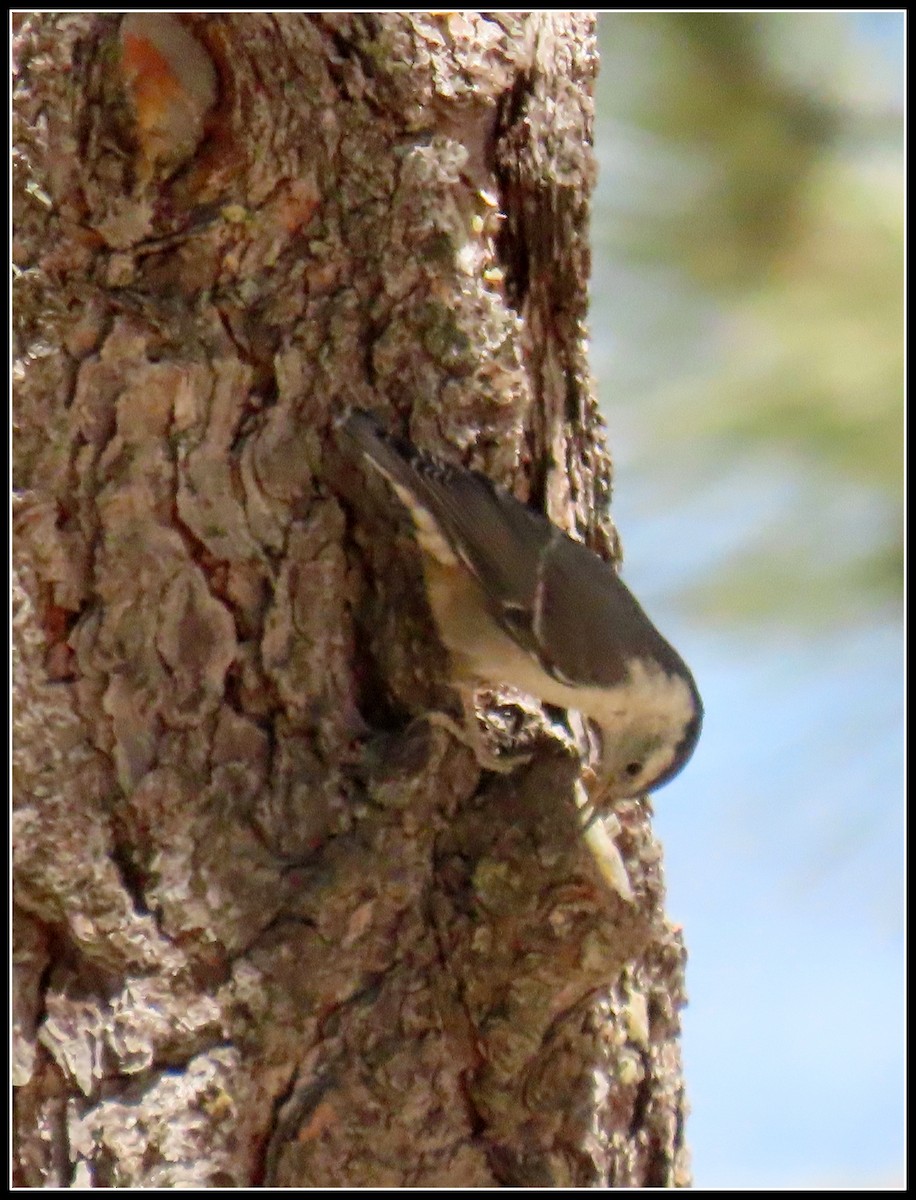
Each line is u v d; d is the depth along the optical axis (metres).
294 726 7.69
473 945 7.71
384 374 8.03
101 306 7.48
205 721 7.50
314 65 7.78
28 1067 7.09
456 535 8.02
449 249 8.09
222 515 7.63
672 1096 8.61
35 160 7.40
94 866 7.18
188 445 7.57
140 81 7.46
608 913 7.71
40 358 7.35
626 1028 8.41
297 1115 7.35
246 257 7.72
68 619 7.33
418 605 8.10
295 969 7.39
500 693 8.83
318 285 7.87
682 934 8.85
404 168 7.99
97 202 7.48
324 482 7.86
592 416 9.05
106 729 7.29
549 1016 7.73
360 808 7.66
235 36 7.56
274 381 7.77
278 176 7.70
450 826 7.91
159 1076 7.19
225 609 7.60
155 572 7.45
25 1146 7.06
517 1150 7.77
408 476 7.80
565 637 8.42
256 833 7.49
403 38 8.00
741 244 10.27
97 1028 7.16
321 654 7.80
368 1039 7.52
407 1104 7.54
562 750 8.30
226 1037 7.28
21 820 7.12
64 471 7.36
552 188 8.59
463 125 8.24
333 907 7.48
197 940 7.29
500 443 8.31
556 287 8.74
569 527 8.87
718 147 10.26
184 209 7.61
